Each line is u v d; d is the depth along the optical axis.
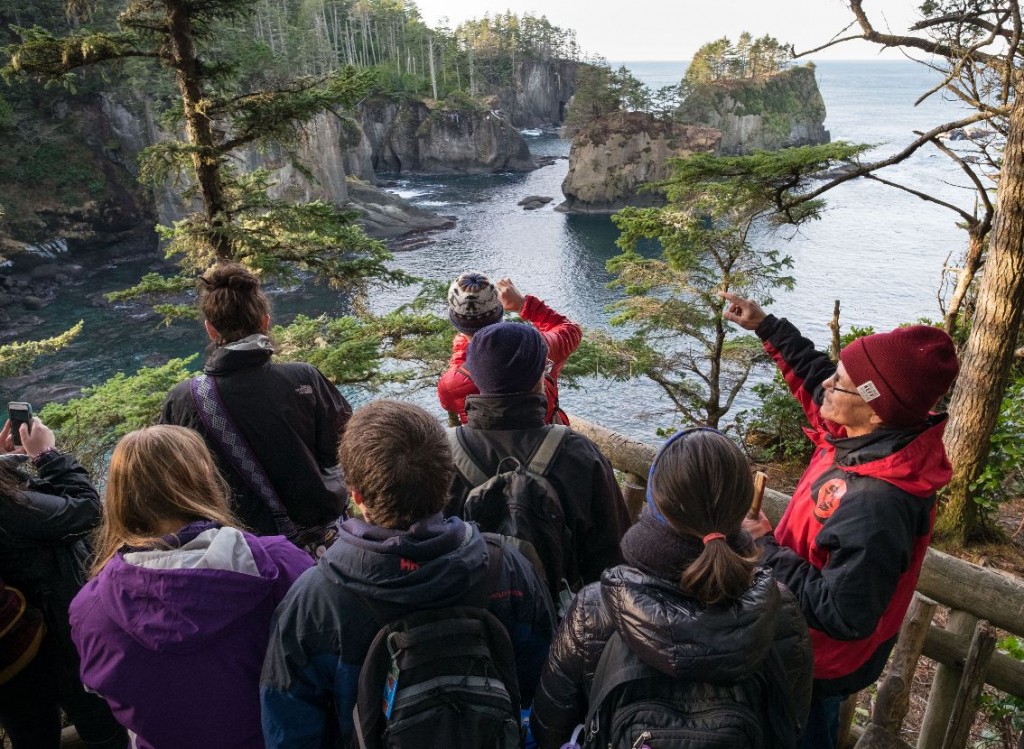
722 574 1.37
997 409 8.73
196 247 11.76
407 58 150.62
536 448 2.07
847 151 11.10
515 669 1.67
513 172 126.81
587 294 58.59
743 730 1.40
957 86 10.38
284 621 1.63
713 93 136.88
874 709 2.84
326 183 79.69
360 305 13.34
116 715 1.80
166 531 1.80
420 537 1.59
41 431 2.49
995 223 8.45
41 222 67.19
